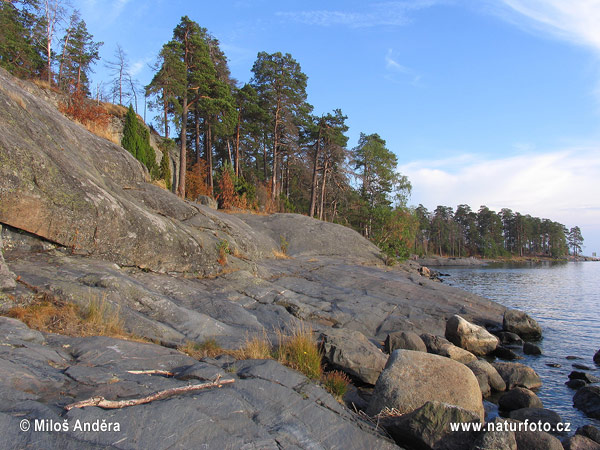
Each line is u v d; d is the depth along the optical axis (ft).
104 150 49.06
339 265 70.44
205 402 14.47
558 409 27.02
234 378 17.72
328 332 28.71
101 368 16.40
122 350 18.93
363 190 178.81
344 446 15.30
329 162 152.97
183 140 105.40
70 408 12.19
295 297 44.83
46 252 31.86
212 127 129.80
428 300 52.47
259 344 24.44
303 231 88.38
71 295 25.17
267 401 16.22
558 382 32.55
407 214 149.59
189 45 112.37
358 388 25.00
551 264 329.11
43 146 34.14
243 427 13.89
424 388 20.70
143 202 48.55
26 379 13.66
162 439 11.94
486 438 15.78
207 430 12.95
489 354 40.73
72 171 34.73
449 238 369.09
